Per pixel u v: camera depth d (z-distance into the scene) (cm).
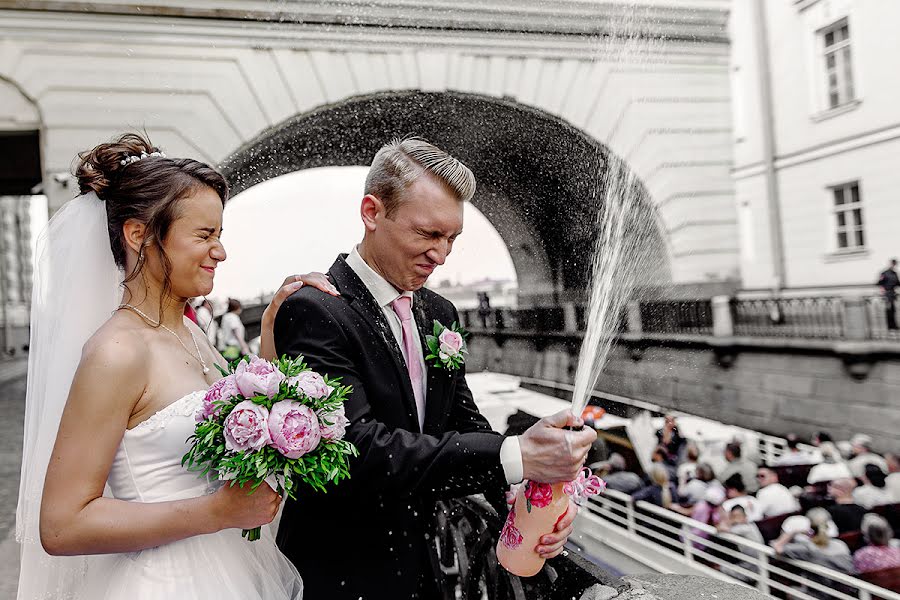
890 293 850
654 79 981
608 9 849
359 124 860
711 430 664
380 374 138
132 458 116
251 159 824
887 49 917
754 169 1052
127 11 722
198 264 123
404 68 813
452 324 166
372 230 141
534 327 1272
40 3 700
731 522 471
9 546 435
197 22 750
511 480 123
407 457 123
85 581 129
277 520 172
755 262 1038
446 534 222
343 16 790
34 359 127
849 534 425
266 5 758
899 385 796
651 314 1001
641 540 509
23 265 3222
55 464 107
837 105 991
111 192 123
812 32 1006
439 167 134
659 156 978
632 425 677
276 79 777
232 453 102
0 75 696
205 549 125
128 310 123
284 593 136
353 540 140
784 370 925
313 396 105
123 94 727
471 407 169
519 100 849
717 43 1019
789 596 406
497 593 168
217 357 148
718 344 997
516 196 1058
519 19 834
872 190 944
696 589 146
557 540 130
